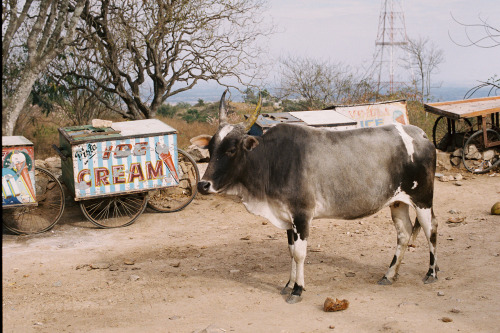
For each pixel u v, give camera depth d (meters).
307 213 5.62
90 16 14.52
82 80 16.02
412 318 4.77
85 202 9.55
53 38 11.79
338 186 5.68
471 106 12.51
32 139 18.14
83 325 5.09
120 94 15.20
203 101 42.81
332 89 18.28
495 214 8.84
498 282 5.73
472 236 7.70
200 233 8.81
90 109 17.81
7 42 11.48
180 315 5.27
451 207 9.54
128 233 8.98
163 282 6.45
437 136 14.84
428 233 5.99
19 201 8.51
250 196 5.88
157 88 15.55
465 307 5.02
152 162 9.27
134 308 5.57
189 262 7.27
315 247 7.70
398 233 6.14
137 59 14.96
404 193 5.89
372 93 17.56
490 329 4.36
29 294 6.13
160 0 14.12
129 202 9.90
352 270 6.62
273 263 7.08
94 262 7.42
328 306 5.15
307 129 5.77
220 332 4.53
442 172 12.13
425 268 6.52
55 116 19.12
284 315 5.12
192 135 20.00
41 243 8.43
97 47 14.30
